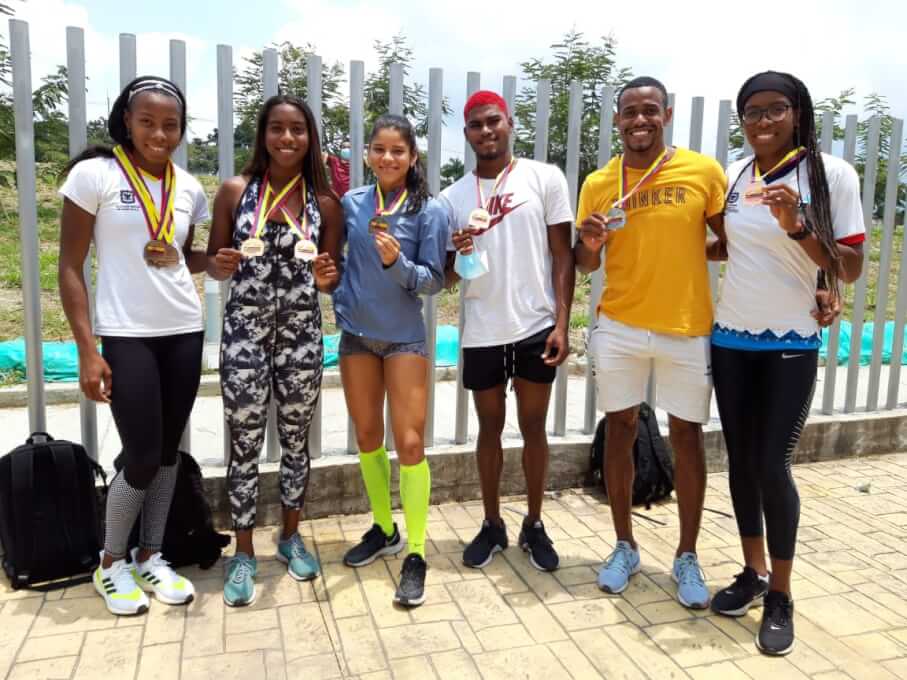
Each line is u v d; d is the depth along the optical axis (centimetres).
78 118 343
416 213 309
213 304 597
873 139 488
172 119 278
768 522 286
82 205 273
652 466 420
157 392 287
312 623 294
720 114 444
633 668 269
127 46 344
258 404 305
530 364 324
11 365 569
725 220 292
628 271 307
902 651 283
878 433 516
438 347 639
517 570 342
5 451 423
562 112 753
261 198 300
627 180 305
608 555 360
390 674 262
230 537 351
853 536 388
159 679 256
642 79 299
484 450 347
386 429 410
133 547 334
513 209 316
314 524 388
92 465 332
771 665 272
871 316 877
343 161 382
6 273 841
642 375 318
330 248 318
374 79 480
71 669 260
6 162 838
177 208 291
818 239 260
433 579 333
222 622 293
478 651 277
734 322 289
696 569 320
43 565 314
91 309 369
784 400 279
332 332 702
